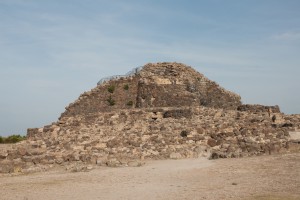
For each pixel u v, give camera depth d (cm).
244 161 3209
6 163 3350
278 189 2197
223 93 6562
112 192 2306
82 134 4600
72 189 2430
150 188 2381
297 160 3092
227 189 2250
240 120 4959
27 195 2295
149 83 6538
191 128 4453
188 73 6794
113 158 3516
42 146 4097
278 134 4144
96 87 6869
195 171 2914
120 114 5616
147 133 4419
